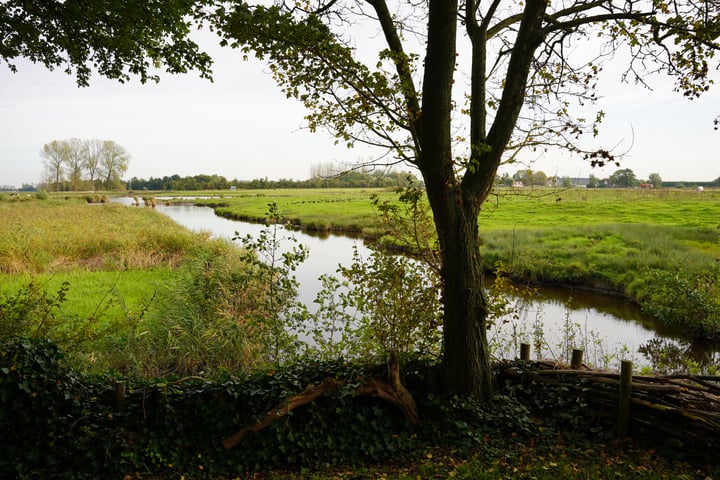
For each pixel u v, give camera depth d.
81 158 111.31
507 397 5.26
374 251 5.74
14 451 4.20
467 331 5.12
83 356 7.08
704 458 4.38
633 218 33.06
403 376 5.32
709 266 15.10
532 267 18.08
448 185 5.03
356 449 4.77
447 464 4.54
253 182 161.25
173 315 9.29
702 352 10.66
